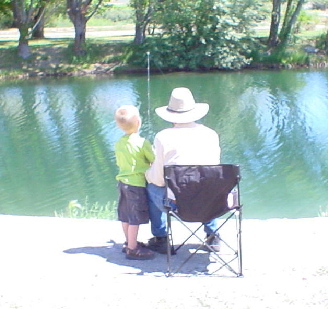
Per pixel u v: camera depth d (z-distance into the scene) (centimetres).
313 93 2808
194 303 436
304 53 3862
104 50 3862
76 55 3788
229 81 3309
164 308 430
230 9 3759
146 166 535
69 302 446
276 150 1844
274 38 3978
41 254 558
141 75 3656
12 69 3650
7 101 2802
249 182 1568
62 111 2523
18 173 1681
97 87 3164
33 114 2477
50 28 5038
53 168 1725
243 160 1764
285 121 2223
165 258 545
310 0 4456
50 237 609
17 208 1395
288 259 531
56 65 3722
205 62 3788
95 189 1523
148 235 617
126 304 440
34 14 4212
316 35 4159
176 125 527
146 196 536
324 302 430
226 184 482
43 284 484
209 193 485
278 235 602
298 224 639
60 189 1534
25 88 3188
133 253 539
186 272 509
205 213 492
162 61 3781
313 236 593
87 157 1828
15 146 1980
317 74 3481
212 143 524
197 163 513
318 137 1981
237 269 513
